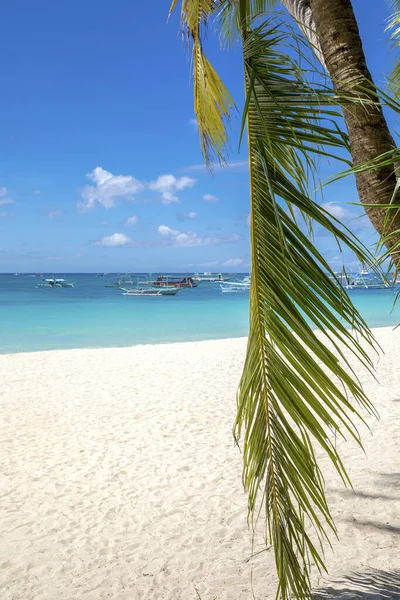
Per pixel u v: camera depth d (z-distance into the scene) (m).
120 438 6.95
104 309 41.88
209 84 3.14
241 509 4.59
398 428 6.89
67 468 5.79
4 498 4.96
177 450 6.38
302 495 1.88
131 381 11.05
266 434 1.91
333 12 2.29
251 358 1.93
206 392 9.80
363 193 2.26
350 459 5.75
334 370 1.76
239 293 81.25
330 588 3.15
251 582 3.35
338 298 1.77
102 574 3.56
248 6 2.25
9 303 51.06
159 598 3.24
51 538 4.13
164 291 72.50
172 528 4.25
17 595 3.33
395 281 1.73
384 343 15.42
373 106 2.22
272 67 1.82
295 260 1.80
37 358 14.30
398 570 3.33
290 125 1.78
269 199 1.85
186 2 2.72
